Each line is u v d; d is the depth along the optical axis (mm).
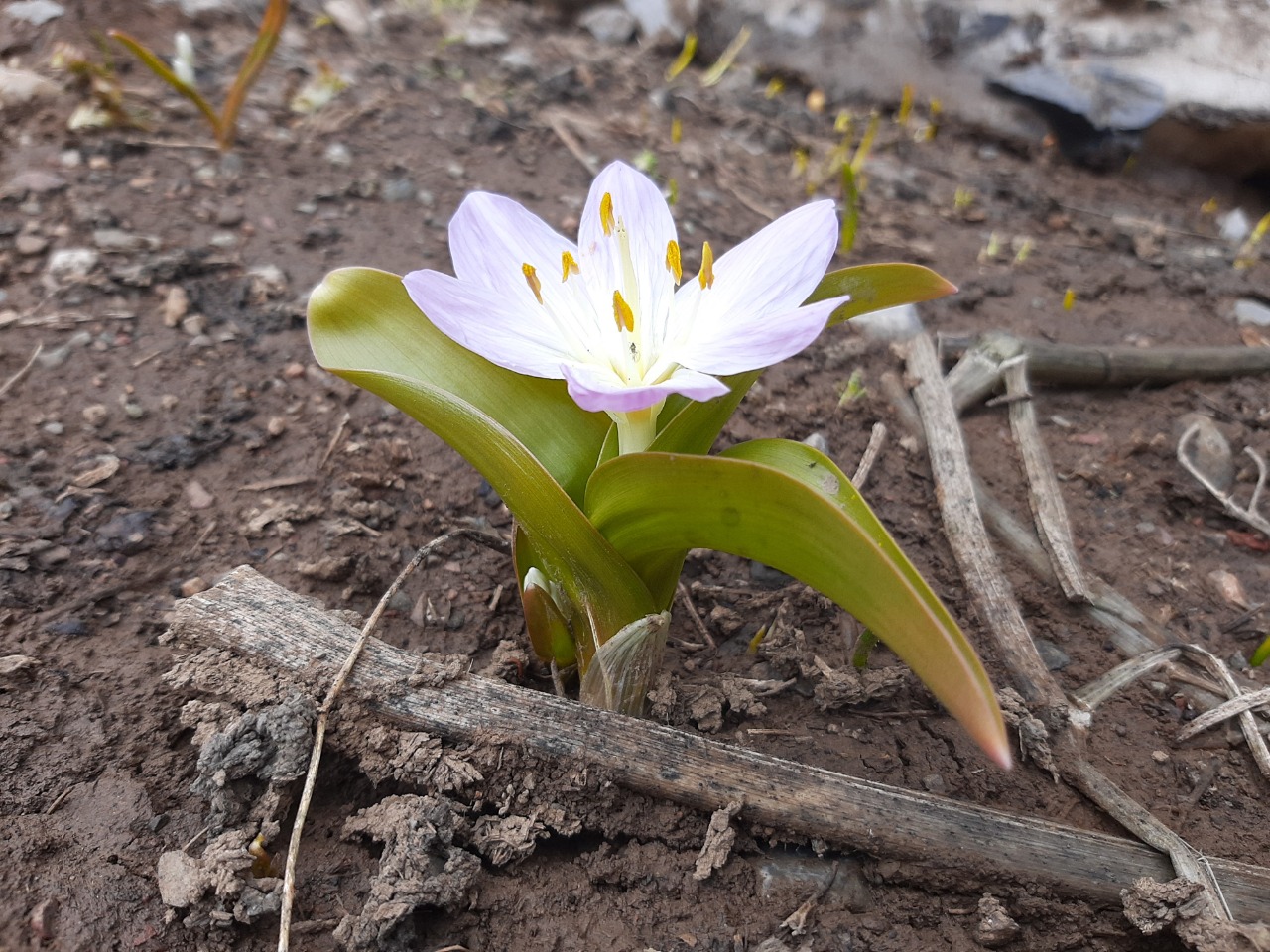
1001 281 224
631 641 107
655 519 95
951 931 108
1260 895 106
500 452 94
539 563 118
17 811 103
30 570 129
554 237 103
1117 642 146
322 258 190
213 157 214
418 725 111
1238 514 166
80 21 242
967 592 148
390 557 140
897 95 308
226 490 145
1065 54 292
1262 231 255
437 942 101
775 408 175
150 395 158
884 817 109
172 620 120
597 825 111
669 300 95
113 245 183
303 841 108
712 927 106
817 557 81
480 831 109
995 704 72
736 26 316
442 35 298
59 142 208
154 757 111
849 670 131
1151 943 107
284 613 118
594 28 326
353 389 165
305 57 263
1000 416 186
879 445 170
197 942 96
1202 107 281
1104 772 125
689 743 112
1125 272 236
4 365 158
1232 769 127
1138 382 196
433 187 217
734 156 263
